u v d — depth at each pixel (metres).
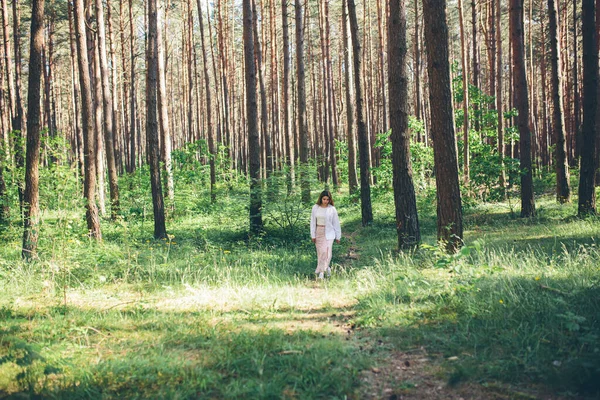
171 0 36.25
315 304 6.43
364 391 3.48
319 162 32.31
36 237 9.33
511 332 4.33
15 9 20.88
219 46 30.53
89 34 19.97
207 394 3.45
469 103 21.00
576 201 15.55
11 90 18.66
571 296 5.19
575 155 24.56
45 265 8.40
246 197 12.99
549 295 5.29
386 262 8.66
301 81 20.27
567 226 11.23
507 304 5.14
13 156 15.08
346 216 17.98
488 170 15.68
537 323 4.53
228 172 26.42
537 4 31.09
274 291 7.13
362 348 4.38
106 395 3.44
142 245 11.84
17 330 5.23
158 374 3.83
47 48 30.11
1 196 13.91
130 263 9.20
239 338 4.61
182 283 7.58
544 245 9.09
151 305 6.53
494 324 4.63
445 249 8.50
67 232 9.69
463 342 4.30
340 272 8.75
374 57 40.44
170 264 8.91
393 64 9.86
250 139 13.02
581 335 4.14
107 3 24.73
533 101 30.53
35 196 9.46
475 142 19.14
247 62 12.92
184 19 37.00
